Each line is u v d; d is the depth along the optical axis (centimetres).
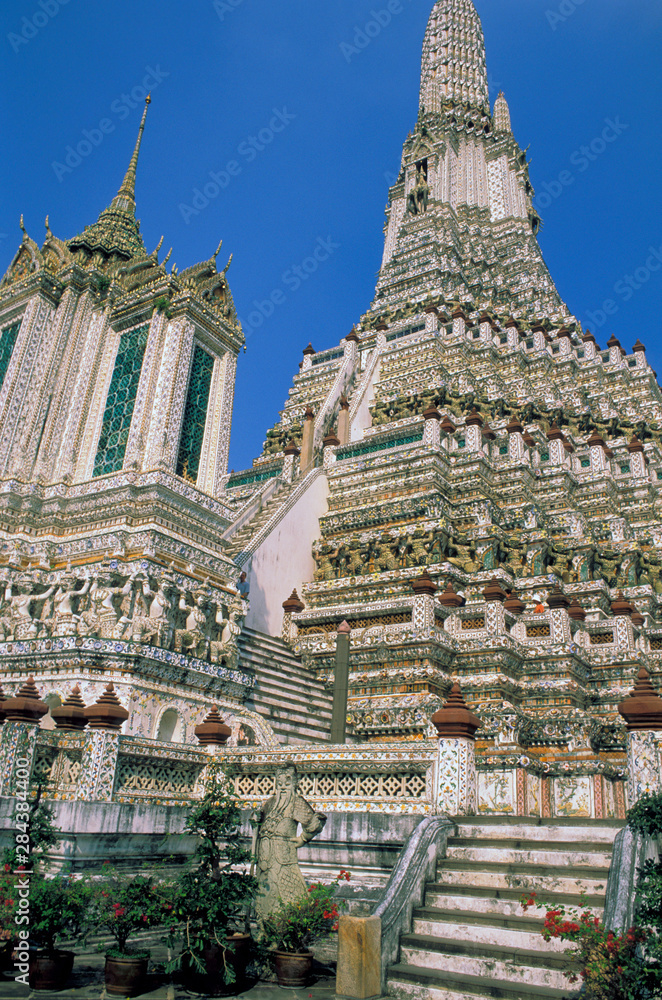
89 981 833
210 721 1334
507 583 2344
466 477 2711
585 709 2047
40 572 1702
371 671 2064
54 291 2083
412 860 940
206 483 1908
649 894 700
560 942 784
